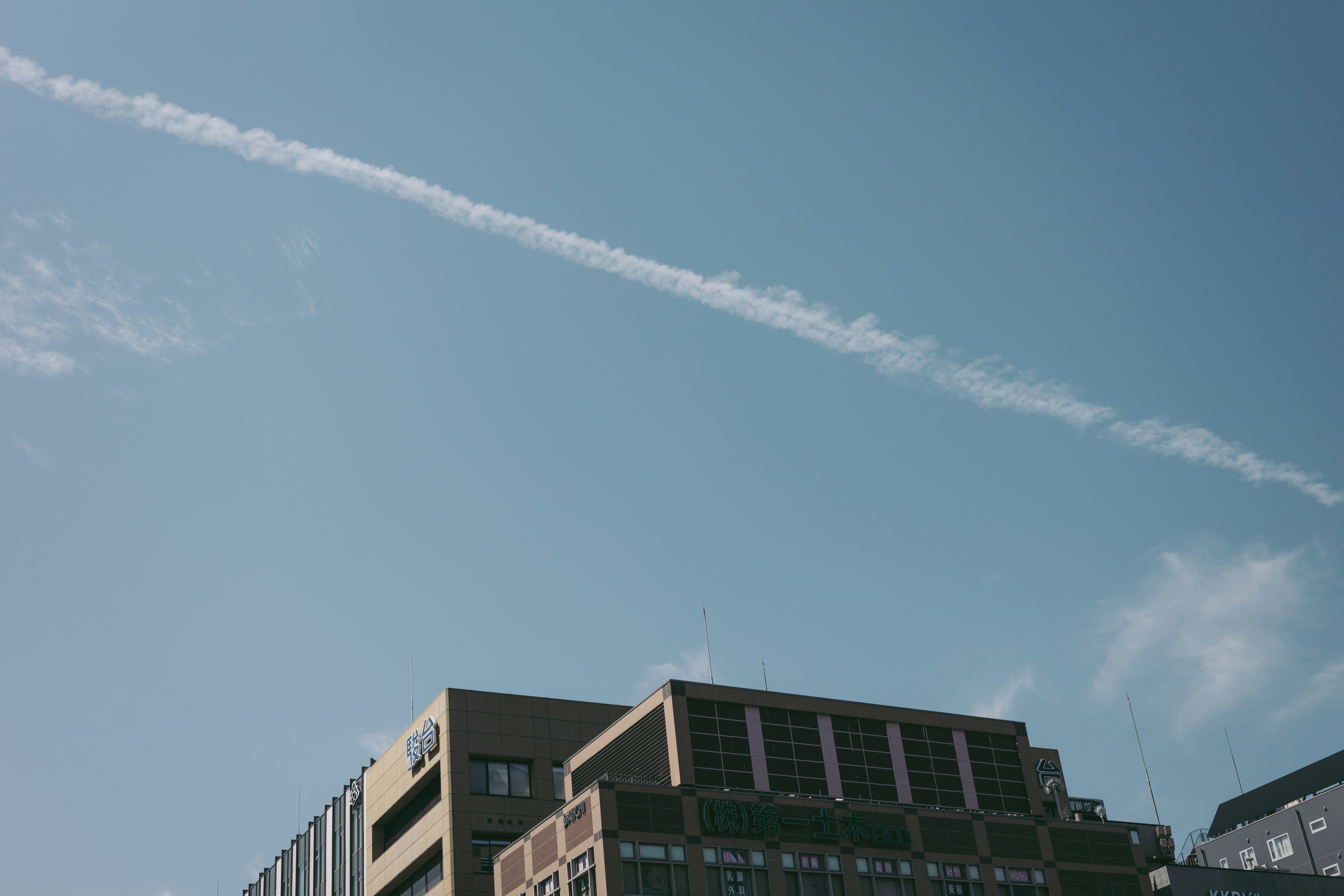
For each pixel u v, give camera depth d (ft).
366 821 354.54
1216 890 289.74
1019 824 278.67
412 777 330.54
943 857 265.13
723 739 262.26
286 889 402.72
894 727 283.79
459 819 307.37
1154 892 288.10
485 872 304.50
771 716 270.26
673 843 239.09
